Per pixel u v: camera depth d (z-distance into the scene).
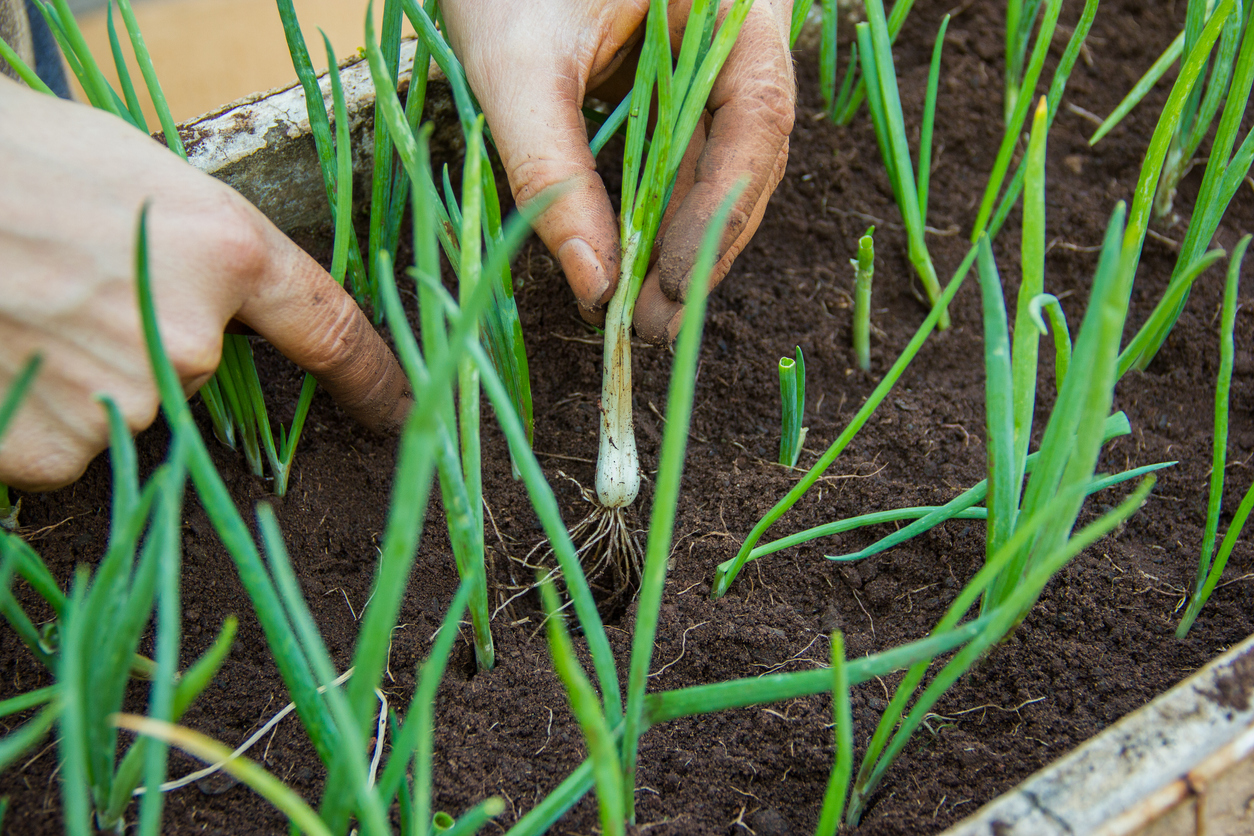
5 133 0.35
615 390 0.40
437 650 0.31
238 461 0.42
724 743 0.37
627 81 0.45
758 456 0.43
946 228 0.48
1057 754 0.37
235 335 0.39
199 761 0.37
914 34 0.52
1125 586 0.39
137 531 0.30
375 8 0.74
